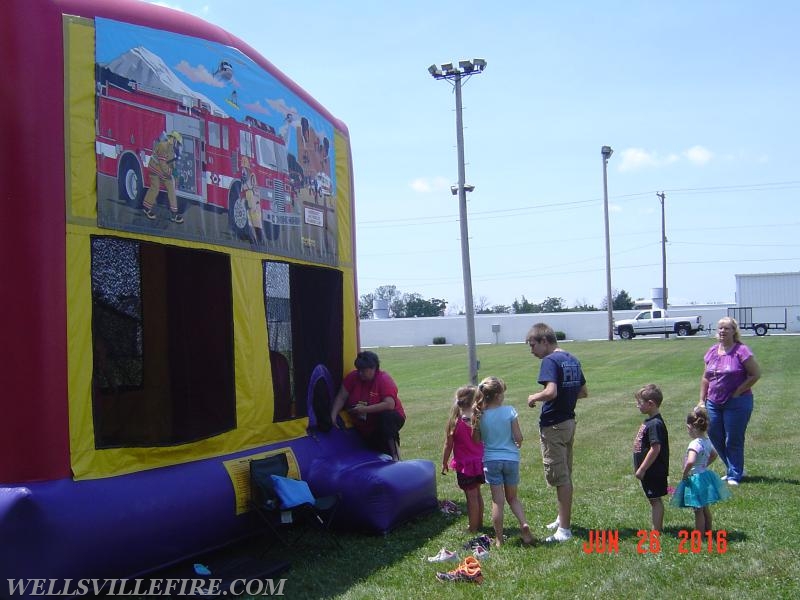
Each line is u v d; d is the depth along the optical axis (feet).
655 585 16.34
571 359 20.53
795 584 16.16
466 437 21.65
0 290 15.19
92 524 15.52
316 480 22.09
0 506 14.58
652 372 81.71
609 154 148.77
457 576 17.12
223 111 20.75
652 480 19.80
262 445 21.31
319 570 18.28
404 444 38.58
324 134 26.50
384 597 16.21
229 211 20.80
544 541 20.02
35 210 15.46
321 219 25.94
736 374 25.72
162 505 17.06
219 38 20.90
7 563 14.49
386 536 21.24
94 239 17.20
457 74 80.18
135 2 18.51
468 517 22.21
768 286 165.48
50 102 15.89
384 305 207.31
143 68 18.17
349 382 25.75
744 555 18.08
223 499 18.76
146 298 19.84
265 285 22.27
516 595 16.08
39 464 15.14
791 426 38.65
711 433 26.35
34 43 15.76
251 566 18.26
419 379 86.53
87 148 16.58
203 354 19.94
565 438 20.27
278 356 22.85
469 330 78.95
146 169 18.07
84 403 16.03
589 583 16.60
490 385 20.02
